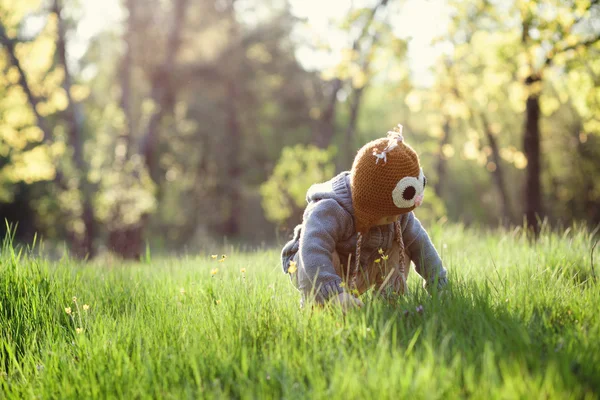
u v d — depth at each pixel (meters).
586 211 27.94
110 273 5.21
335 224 3.33
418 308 2.79
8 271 3.99
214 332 2.92
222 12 33.22
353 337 2.58
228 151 37.84
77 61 31.97
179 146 36.00
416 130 41.88
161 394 2.36
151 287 4.47
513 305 2.95
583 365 2.12
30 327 3.52
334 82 31.50
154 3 24.98
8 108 20.30
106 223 20.70
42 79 21.17
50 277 4.21
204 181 39.62
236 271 4.65
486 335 2.44
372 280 3.51
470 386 1.96
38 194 31.58
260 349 2.71
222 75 33.91
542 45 13.01
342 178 3.50
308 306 2.98
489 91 16.98
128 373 2.57
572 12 11.45
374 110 45.88
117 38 26.59
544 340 2.40
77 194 20.58
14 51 19.75
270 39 35.75
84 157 24.47
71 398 2.50
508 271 3.95
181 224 39.50
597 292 3.07
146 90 28.19
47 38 20.44
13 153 21.91
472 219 39.09
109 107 24.62
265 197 20.22
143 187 21.36
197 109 35.03
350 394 2.00
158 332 3.08
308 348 2.60
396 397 1.96
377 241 3.42
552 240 5.12
